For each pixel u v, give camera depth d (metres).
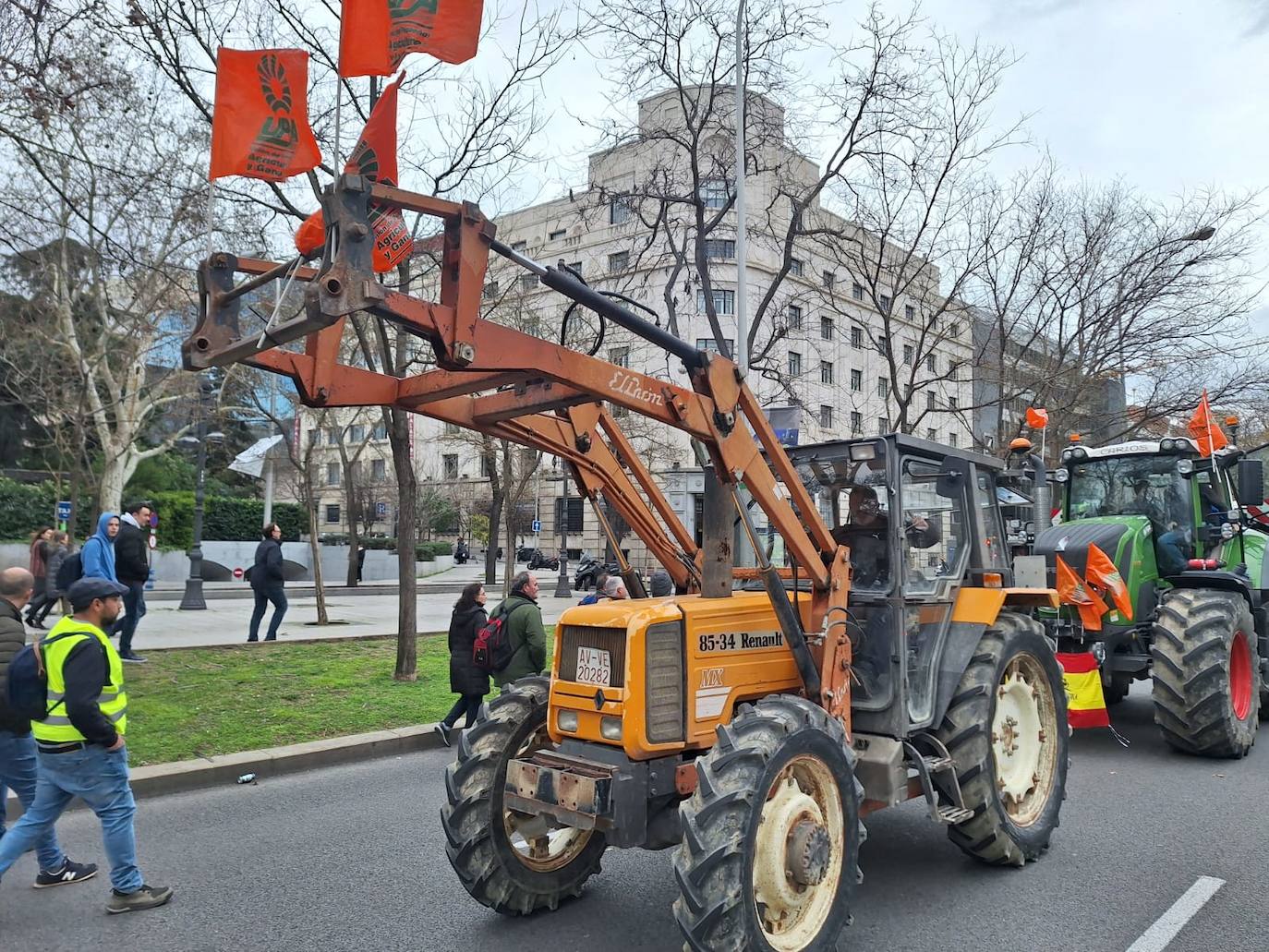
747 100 14.45
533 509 54.38
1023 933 4.42
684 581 5.37
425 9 3.98
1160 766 7.74
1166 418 18.89
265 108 3.64
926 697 5.10
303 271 3.29
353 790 7.18
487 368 3.35
